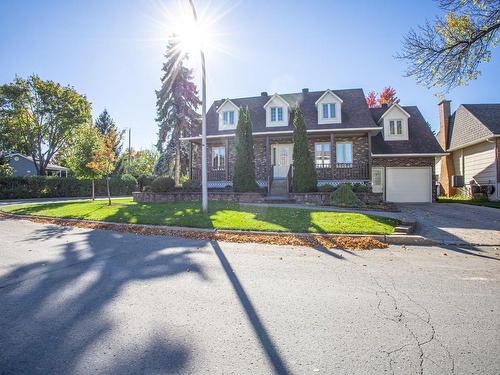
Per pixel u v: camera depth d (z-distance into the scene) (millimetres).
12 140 30016
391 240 7738
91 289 4324
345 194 14172
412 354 2697
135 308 3680
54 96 31438
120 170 41938
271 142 21562
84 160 18609
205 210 11320
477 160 21625
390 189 20359
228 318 3424
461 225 9922
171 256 6242
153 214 11344
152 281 4672
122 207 13805
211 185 20953
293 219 9961
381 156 20016
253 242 7648
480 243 7453
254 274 5043
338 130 18172
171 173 32688
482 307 3736
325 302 3889
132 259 5996
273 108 21047
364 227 8703
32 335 3021
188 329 3162
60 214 12688
